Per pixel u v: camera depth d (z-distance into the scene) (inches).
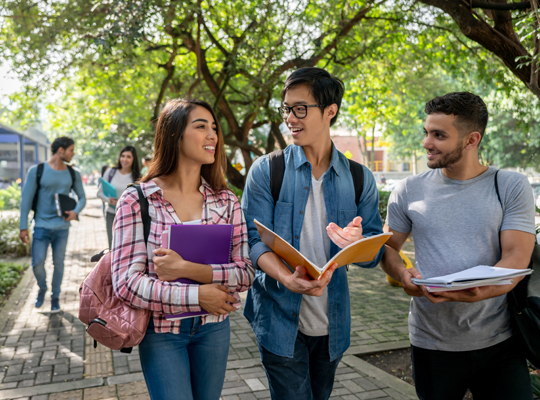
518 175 78.1
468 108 75.7
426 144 79.7
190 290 70.2
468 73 371.9
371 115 499.8
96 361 155.1
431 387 82.9
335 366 87.6
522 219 75.6
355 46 363.9
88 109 550.0
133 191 75.0
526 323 75.3
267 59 336.5
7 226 375.2
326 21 337.1
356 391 137.5
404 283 79.4
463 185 80.0
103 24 276.1
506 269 67.0
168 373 72.9
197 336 77.5
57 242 209.0
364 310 224.1
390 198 90.0
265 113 355.3
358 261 74.9
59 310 210.1
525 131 289.7
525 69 170.1
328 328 83.7
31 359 156.5
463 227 78.6
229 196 84.1
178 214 79.0
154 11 259.6
